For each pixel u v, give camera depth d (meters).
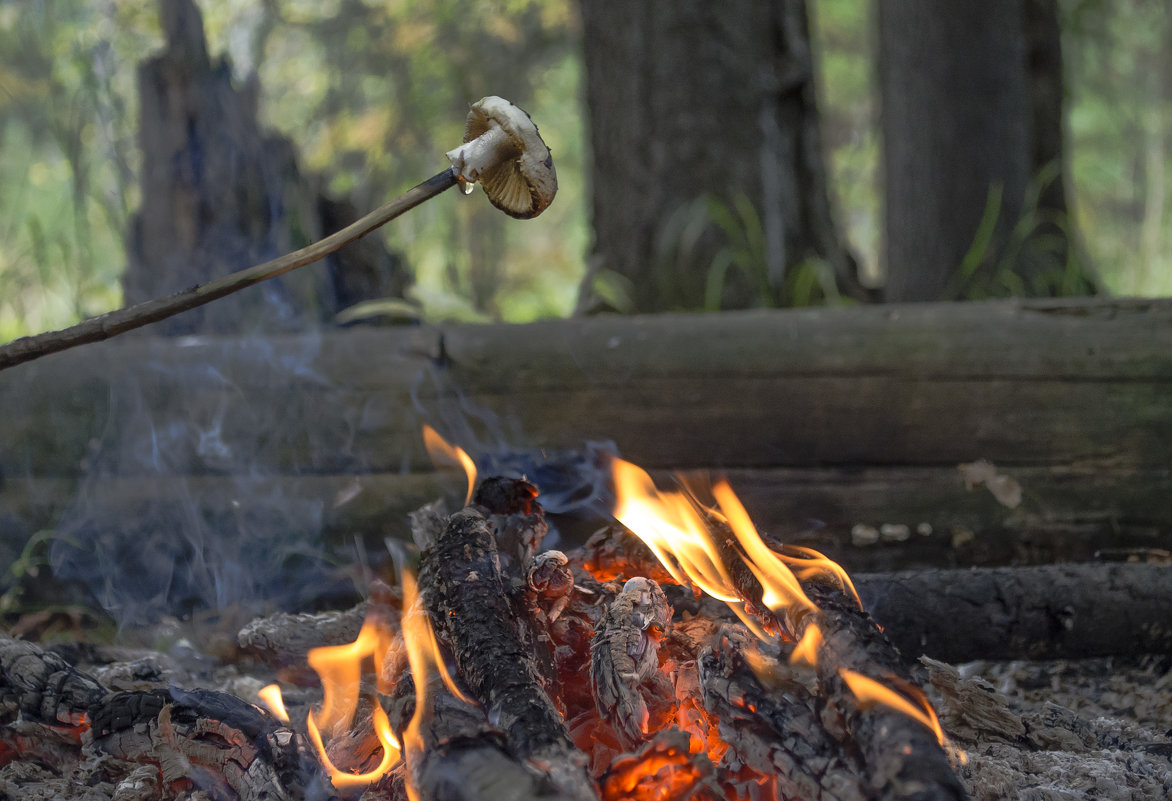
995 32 3.90
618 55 4.34
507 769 1.16
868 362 2.60
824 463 2.64
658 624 1.56
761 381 2.64
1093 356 2.54
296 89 9.71
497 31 8.84
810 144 4.45
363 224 1.37
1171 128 9.76
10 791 1.64
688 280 4.20
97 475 2.84
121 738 1.58
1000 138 3.91
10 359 1.36
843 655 1.28
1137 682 2.15
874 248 10.94
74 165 4.93
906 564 2.58
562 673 1.65
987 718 1.77
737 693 1.35
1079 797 1.49
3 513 2.82
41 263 4.84
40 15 7.02
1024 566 2.47
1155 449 2.51
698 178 4.23
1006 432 2.56
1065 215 4.37
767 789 1.35
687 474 2.65
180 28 3.68
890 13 4.05
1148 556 2.51
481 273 7.95
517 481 1.88
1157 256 8.45
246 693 2.14
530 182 1.37
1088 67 8.74
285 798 1.41
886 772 1.11
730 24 4.23
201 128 3.62
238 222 3.61
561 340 2.73
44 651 1.80
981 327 2.58
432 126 9.02
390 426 2.77
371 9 9.12
